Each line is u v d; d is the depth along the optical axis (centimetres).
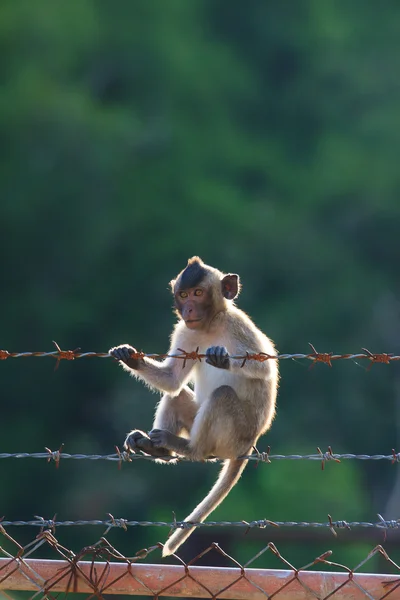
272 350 2136
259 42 9338
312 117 8875
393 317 7756
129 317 7488
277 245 7662
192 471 6594
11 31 8150
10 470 6856
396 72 8738
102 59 8656
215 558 4556
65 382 7244
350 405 7331
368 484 7144
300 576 1473
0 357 1562
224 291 2098
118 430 7100
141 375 2023
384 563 4397
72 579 1496
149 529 6425
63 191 7406
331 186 8044
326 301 7575
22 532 6600
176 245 7475
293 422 7156
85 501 6644
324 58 9056
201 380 2111
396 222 7856
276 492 5919
